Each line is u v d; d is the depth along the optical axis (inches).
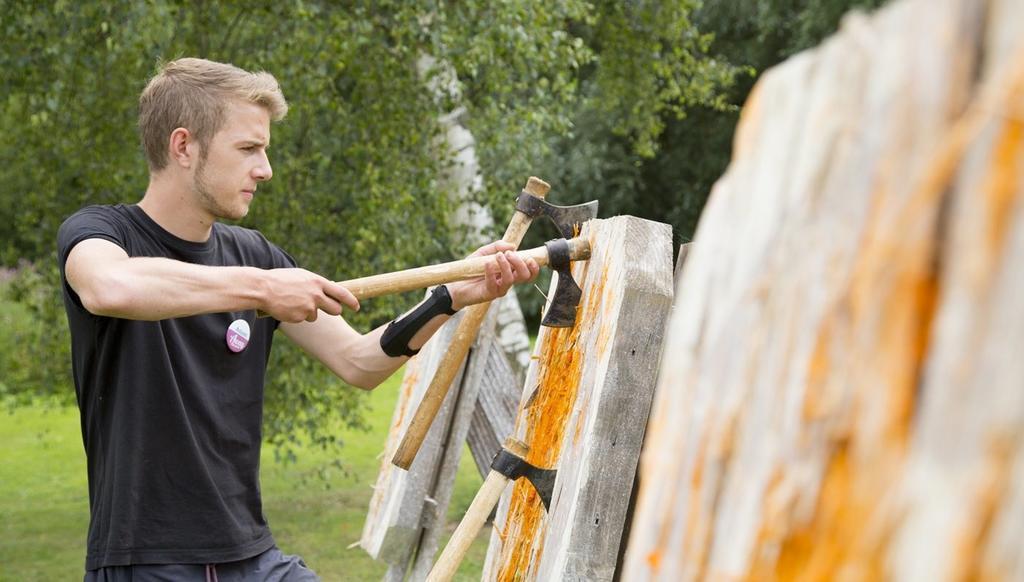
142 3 239.3
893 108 18.3
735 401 22.3
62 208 271.9
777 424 20.9
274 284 82.8
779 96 22.2
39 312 289.0
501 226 294.7
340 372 100.8
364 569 239.9
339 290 84.6
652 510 24.7
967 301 16.2
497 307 127.8
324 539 269.0
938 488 16.7
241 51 267.7
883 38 19.0
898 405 17.7
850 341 19.1
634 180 647.8
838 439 19.2
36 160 270.2
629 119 402.9
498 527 105.2
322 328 102.2
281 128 270.4
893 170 18.2
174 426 88.5
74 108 263.1
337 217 273.9
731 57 614.5
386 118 267.7
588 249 89.3
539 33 270.7
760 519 21.0
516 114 277.1
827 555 19.3
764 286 21.7
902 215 17.8
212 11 263.4
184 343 90.4
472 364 127.4
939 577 16.5
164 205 91.7
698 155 656.4
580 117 621.9
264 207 267.7
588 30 388.2
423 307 96.6
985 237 16.0
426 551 129.1
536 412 96.1
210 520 89.8
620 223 80.7
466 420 128.0
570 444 81.0
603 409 74.3
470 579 223.6
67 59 244.5
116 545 87.2
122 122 266.7
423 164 271.4
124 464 87.5
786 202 21.4
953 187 16.8
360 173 269.4
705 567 22.6
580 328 87.3
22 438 426.0
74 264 84.2
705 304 23.9
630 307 74.9
